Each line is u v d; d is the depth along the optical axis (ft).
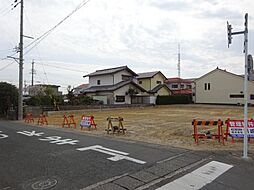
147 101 125.80
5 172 17.26
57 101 89.51
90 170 17.80
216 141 30.94
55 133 37.99
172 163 20.06
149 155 22.68
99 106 96.32
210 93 122.93
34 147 26.05
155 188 14.73
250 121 30.71
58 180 15.66
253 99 110.93
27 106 81.71
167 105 121.70
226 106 108.58
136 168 18.47
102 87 120.47
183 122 54.29
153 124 50.60
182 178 16.55
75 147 26.04
